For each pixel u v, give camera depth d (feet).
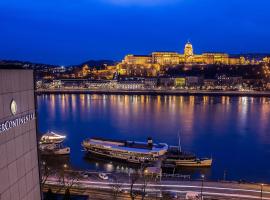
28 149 166.20
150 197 303.89
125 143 541.75
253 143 622.54
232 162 506.07
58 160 513.04
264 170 466.70
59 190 306.76
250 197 309.63
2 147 140.97
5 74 144.05
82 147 595.06
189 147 597.52
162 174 402.31
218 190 325.21
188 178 377.71
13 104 150.61
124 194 310.24
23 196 160.45
